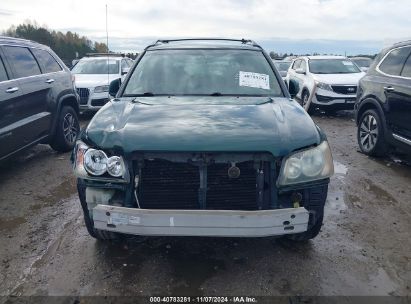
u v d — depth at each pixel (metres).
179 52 4.20
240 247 3.31
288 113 3.14
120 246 3.34
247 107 3.24
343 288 2.80
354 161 5.97
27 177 5.20
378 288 2.80
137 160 2.67
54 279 2.90
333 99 9.97
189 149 2.59
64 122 6.31
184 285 2.82
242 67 4.00
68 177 5.21
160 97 3.62
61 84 6.21
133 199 2.69
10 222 3.86
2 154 4.67
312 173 2.70
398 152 6.29
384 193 4.62
